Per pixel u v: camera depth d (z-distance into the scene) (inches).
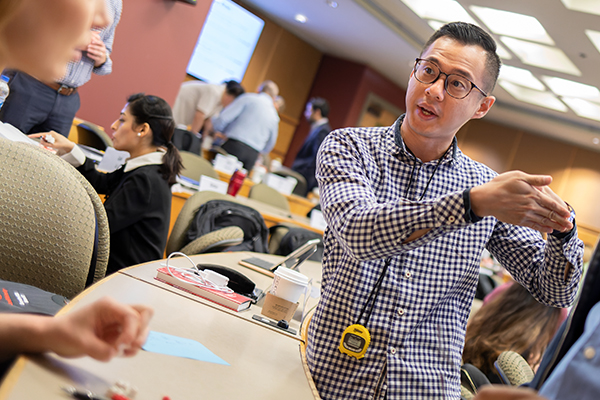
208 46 323.0
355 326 44.1
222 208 98.3
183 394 27.7
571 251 44.1
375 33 308.2
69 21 18.4
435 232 36.4
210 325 41.3
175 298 44.9
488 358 68.3
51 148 88.3
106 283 41.8
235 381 32.2
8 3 17.4
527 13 236.8
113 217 78.4
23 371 23.5
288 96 375.2
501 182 34.7
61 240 44.0
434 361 45.9
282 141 385.1
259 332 44.8
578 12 219.1
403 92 405.1
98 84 174.9
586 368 24.3
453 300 48.0
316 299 71.4
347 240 39.1
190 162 162.2
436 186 48.8
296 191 266.4
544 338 67.2
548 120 357.1
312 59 380.2
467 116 46.8
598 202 379.9
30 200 43.1
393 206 37.6
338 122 373.7
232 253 78.2
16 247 42.8
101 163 103.9
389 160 48.1
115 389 24.5
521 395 21.5
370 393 43.6
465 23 47.4
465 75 44.9
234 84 275.3
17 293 36.2
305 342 47.8
